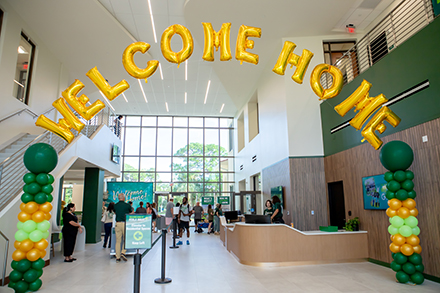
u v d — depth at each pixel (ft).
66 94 15.92
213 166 72.49
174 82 50.29
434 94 16.80
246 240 21.84
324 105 30.89
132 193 46.29
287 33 31.76
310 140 31.19
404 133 19.15
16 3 25.05
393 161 16.48
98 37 31.37
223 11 27.89
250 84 47.14
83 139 30.99
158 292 15.12
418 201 17.87
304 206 29.94
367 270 19.75
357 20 30.58
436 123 16.69
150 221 13.15
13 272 15.02
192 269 20.30
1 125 23.88
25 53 28.30
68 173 46.11
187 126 73.61
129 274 18.98
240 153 64.39
